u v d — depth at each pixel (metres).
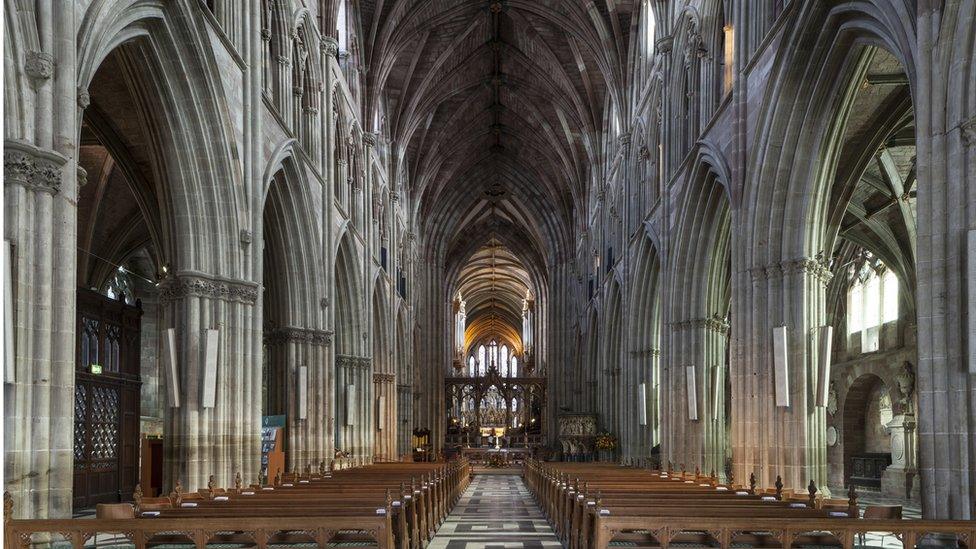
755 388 21.17
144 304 35.69
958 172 12.59
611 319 47.34
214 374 19.62
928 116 13.11
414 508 16.62
